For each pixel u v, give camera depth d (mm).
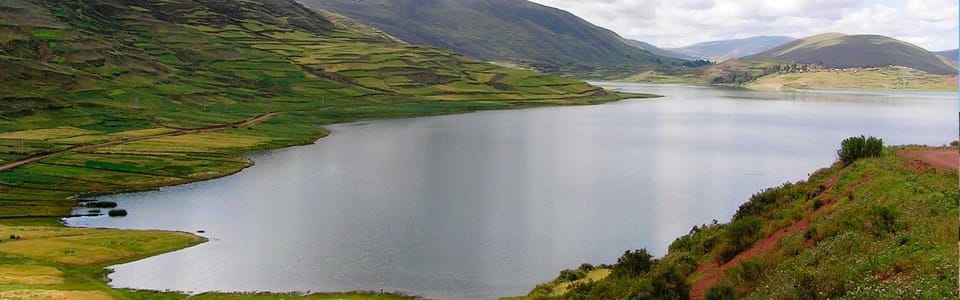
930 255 26016
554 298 51469
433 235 87000
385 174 135250
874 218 32750
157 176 132750
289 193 116625
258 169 143250
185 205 108688
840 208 39500
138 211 104750
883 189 38312
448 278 70000
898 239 29172
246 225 93938
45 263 71875
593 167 142875
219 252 80312
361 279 70000
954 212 29688
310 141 189375
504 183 124062
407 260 76438
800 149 170500
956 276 23141
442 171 138375
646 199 109000
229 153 162750
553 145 180375
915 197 34469
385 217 97250
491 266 74062
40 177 126500
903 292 23766
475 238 85375
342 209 103000
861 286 25984
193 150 163000
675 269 43250
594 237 85625
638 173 134875
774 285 30453
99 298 58438
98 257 76188
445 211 100562
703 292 37812
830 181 48688
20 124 185500
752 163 147750
